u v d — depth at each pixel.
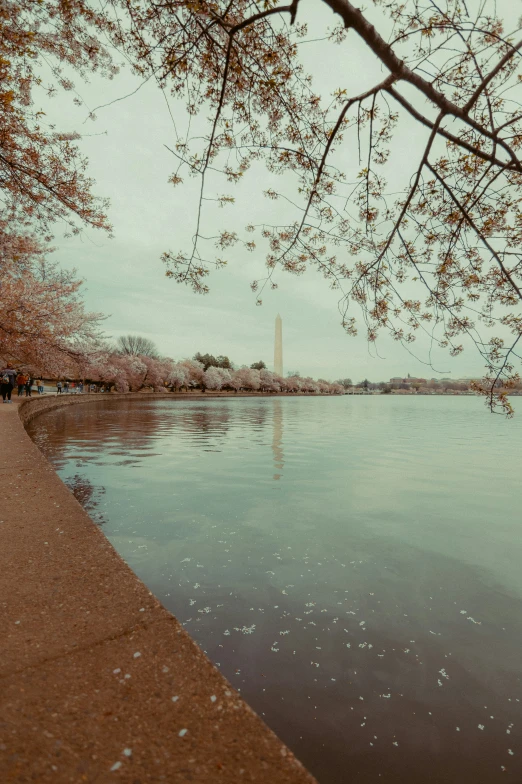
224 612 4.23
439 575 5.25
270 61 3.69
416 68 3.20
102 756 1.55
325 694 3.11
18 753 1.55
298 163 4.37
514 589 4.90
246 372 125.25
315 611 4.30
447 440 20.47
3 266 12.57
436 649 3.70
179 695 1.90
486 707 3.02
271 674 3.31
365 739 2.72
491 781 2.42
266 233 4.54
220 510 7.75
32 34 4.95
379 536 6.63
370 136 3.72
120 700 1.85
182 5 3.18
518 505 8.59
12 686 1.92
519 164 3.11
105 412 33.06
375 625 4.07
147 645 2.28
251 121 4.34
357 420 33.41
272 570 5.26
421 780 2.42
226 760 1.56
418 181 3.51
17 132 6.65
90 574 3.15
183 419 29.16
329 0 2.56
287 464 12.73
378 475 11.45
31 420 21.97
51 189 7.27
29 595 2.82
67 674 2.02
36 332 16.61
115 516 7.26
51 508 4.76
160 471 11.18
